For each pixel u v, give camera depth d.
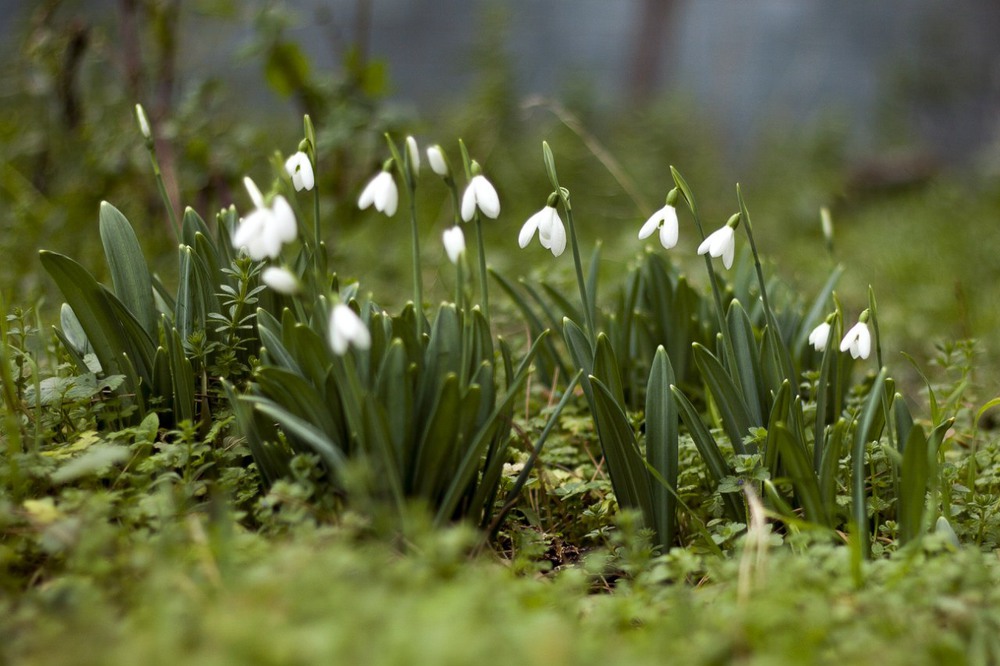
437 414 1.32
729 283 1.58
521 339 1.63
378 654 1.19
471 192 1.35
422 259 2.16
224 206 1.86
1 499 1.34
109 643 1.22
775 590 1.28
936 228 3.08
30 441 1.40
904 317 2.10
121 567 1.28
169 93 1.97
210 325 1.42
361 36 2.05
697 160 3.84
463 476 1.34
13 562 1.31
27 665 1.21
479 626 1.22
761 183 3.95
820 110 4.72
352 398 1.32
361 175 1.95
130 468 1.38
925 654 1.24
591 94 3.85
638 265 1.58
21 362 1.41
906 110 4.68
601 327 1.60
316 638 1.19
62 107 2.04
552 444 1.52
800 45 5.43
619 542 1.40
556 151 3.29
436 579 1.28
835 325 1.41
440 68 5.25
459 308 1.39
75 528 1.29
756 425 1.40
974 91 4.92
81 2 2.10
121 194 1.98
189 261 1.42
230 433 1.42
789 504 1.40
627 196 3.24
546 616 1.24
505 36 3.60
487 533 1.38
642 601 1.30
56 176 2.11
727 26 5.31
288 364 1.36
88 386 1.39
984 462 1.46
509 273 2.18
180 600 1.23
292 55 1.89
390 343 1.36
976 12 5.40
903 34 5.38
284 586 1.23
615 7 5.42
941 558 1.30
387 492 1.33
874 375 1.54
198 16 2.23
